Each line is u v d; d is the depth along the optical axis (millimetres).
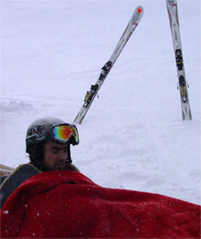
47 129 1942
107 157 5195
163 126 6793
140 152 5398
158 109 8922
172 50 19703
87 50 21516
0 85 14594
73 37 25406
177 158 5102
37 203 1771
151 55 18672
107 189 1962
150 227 1746
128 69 15695
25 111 8547
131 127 6812
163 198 2000
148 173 4473
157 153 5367
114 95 11156
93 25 28703
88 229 1693
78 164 4926
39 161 2035
